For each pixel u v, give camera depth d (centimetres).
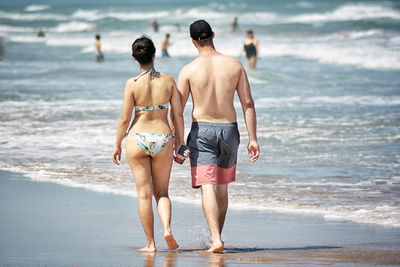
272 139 3444
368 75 7381
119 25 18712
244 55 10312
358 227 1780
